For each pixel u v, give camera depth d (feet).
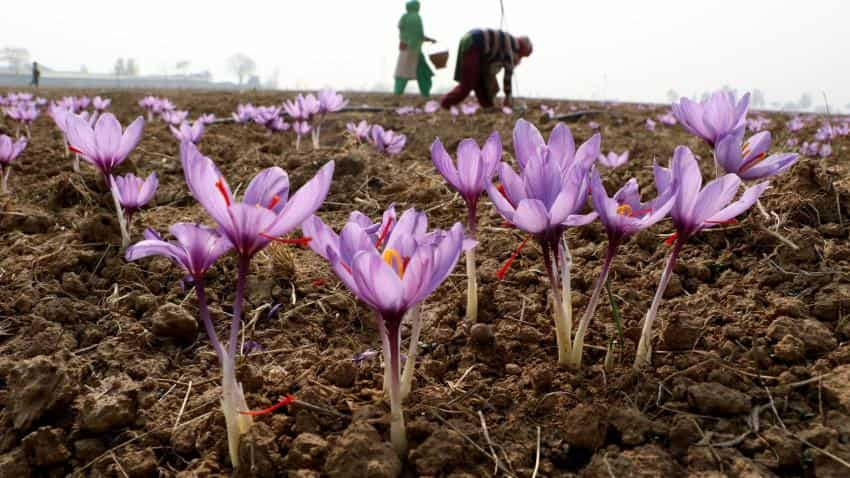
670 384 6.19
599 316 7.65
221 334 7.77
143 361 7.14
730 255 8.80
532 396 6.18
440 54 40.09
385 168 13.87
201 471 5.40
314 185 4.57
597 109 41.22
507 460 5.45
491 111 33.63
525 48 34.17
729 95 7.60
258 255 9.48
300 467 5.30
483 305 8.12
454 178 6.72
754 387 6.06
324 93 16.57
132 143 9.11
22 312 8.05
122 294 8.67
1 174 13.10
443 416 5.94
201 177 4.42
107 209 11.93
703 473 5.13
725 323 7.22
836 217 9.21
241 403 5.52
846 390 5.82
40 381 6.19
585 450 5.56
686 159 5.44
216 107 34.65
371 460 5.19
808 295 7.58
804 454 5.30
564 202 5.39
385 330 6.13
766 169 6.84
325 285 8.82
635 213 5.90
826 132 22.76
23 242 9.83
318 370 6.84
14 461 5.70
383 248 5.41
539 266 9.09
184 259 5.01
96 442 5.90
